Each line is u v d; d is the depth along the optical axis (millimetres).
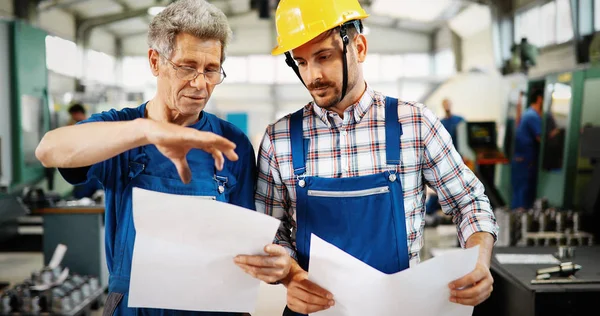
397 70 13930
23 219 6688
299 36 1081
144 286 969
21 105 5980
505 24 8359
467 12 10312
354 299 978
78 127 906
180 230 913
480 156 5742
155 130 816
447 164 1188
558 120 5566
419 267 911
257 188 1268
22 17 7648
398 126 1167
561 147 5465
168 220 897
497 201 5848
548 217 3281
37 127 6379
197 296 994
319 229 1154
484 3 8656
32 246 5645
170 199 872
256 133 13398
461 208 1217
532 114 6125
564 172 5211
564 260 1983
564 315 1609
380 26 13883
